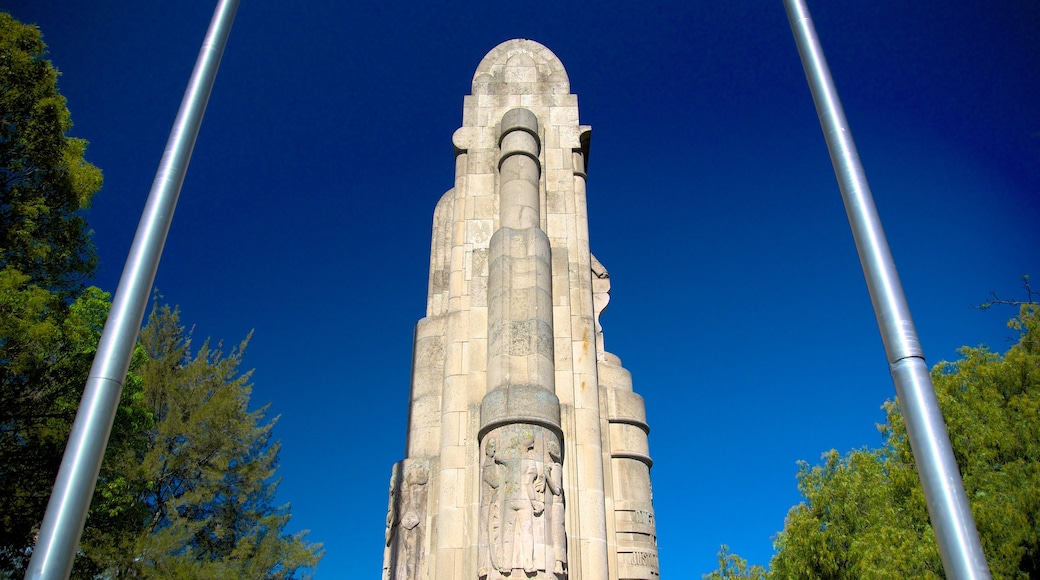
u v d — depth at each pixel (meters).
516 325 11.47
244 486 29.95
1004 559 14.85
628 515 11.60
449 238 14.66
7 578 14.87
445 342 12.36
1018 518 14.93
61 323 15.27
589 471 10.98
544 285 11.95
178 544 24.50
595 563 10.35
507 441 10.19
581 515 10.68
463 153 14.01
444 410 11.59
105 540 21.97
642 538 11.45
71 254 16.42
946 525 5.56
